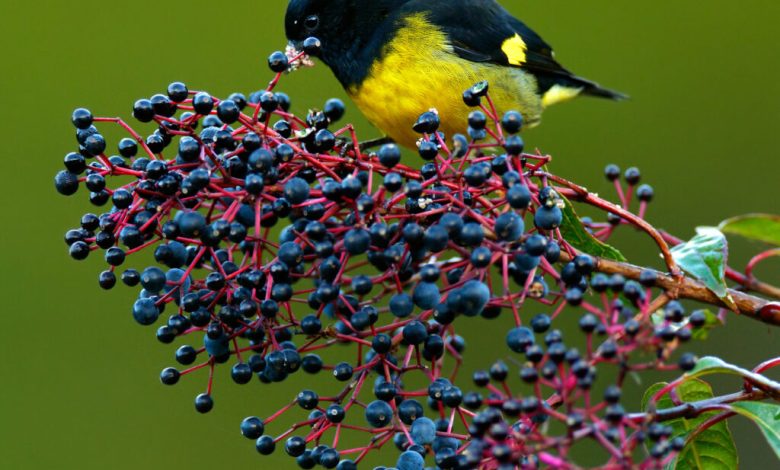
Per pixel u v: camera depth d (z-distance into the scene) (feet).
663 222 46.16
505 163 16.89
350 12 30.55
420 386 40.11
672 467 18.47
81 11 48.44
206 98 16.98
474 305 16.12
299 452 17.10
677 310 14.43
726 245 18.20
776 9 49.34
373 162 18.22
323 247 16.55
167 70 48.14
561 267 19.51
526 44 34.09
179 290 17.61
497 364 14.73
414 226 16.24
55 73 47.70
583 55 49.62
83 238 17.51
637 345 14.17
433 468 16.28
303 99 48.19
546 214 16.89
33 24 48.26
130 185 17.29
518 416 14.38
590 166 47.50
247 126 17.17
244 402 41.68
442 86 30.63
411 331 16.69
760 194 46.01
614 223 21.70
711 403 16.43
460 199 16.49
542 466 15.01
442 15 31.12
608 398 13.85
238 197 16.85
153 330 42.68
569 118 48.26
